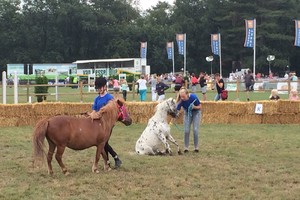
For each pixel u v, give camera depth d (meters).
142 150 11.84
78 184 8.72
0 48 98.75
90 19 97.62
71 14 97.75
